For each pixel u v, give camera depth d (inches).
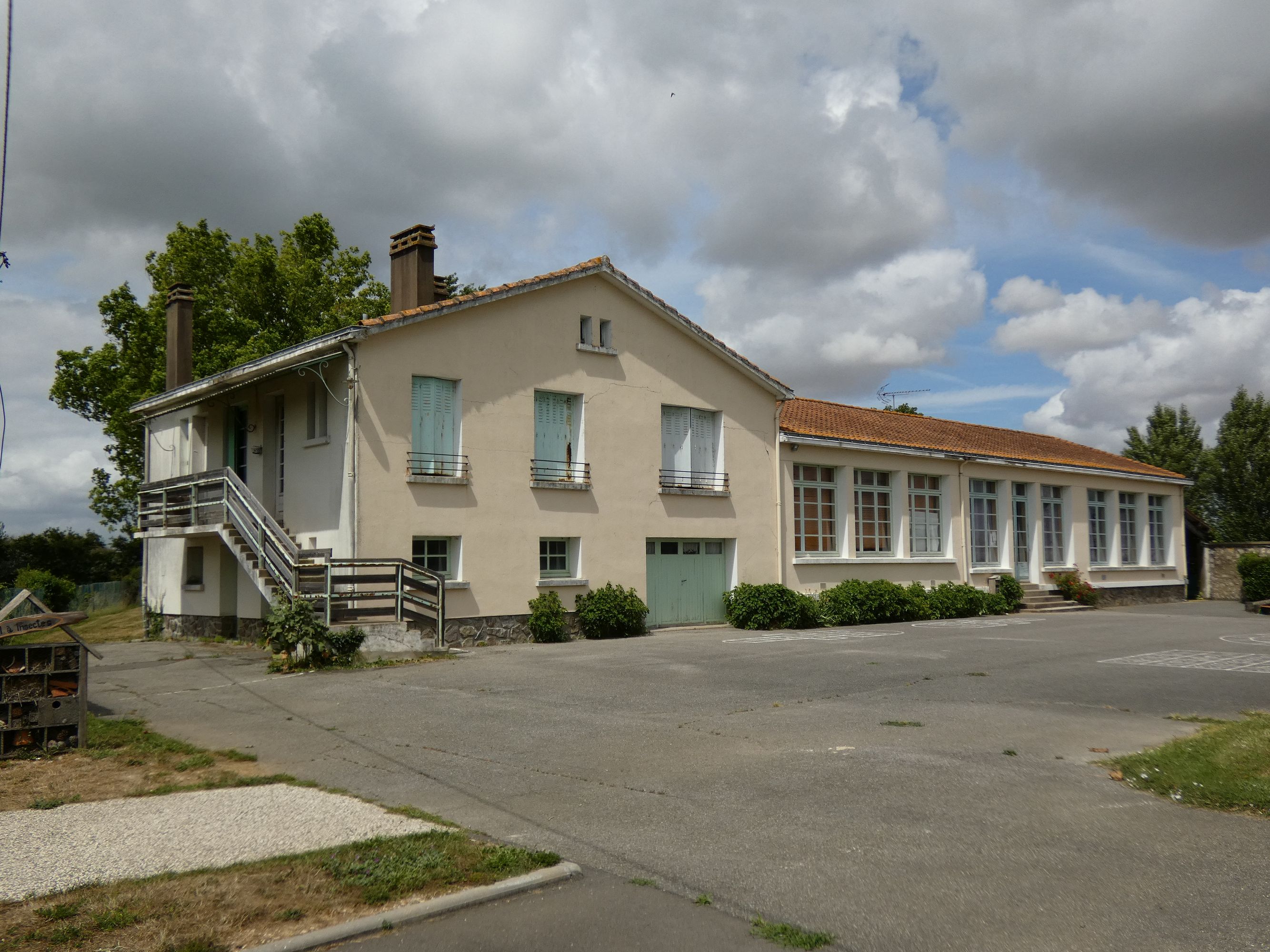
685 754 332.5
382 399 668.1
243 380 764.0
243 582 799.1
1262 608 1043.9
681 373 861.2
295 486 729.0
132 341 1273.4
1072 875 209.2
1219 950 170.7
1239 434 1755.7
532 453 749.9
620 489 804.6
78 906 187.8
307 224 1355.8
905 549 1039.0
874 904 194.2
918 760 319.9
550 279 758.5
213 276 1255.5
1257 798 258.2
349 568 638.5
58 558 1962.4
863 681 502.3
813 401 1179.3
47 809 264.7
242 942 173.8
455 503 700.7
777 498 926.4
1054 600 1170.6
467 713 415.5
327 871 207.9
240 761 331.9
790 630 829.8
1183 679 505.4
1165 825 245.8
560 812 262.8
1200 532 1529.3
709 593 880.9
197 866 213.6
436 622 662.5
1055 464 1208.2
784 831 243.0
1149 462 1943.9
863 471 1018.1
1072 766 311.6
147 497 838.5
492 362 729.6
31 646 341.4
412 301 778.2
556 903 195.9
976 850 227.0
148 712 435.5
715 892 201.3
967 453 1091.9
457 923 185.9
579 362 784.9
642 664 570.6
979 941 176.1
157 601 954.1
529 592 736.3
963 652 628.1
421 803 272.7
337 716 413.7
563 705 434.3
